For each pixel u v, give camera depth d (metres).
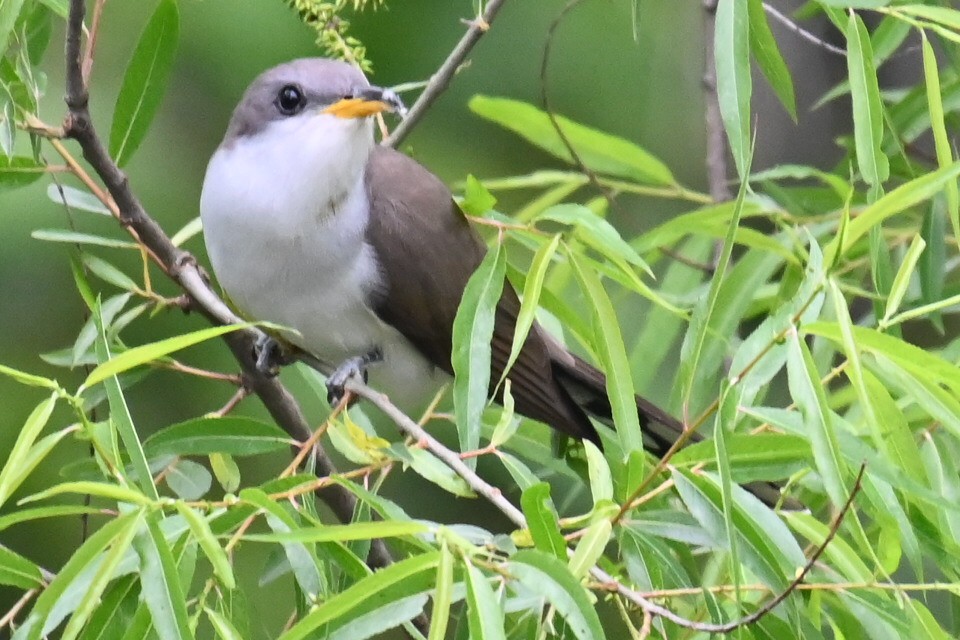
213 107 9.37
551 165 9.91
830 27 9.47
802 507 5.76
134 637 4.07
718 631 4.12
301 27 9.30
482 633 3.74
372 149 6.76
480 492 4.66
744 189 4.53
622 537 4.71
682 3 10.40
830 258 4.39
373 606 4.07
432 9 9.76
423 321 6.73
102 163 5.86
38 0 5.98
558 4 10.11
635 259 5.01
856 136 5.12
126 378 5.99
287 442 5.29
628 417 4.89
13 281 8.89
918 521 4.74
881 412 4.61
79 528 8.84
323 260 6.54
